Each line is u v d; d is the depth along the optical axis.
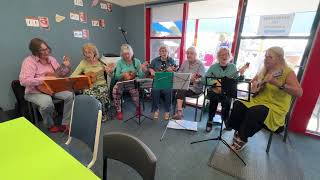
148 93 3.40
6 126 1.05
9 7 2.28
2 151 0.83
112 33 3.70
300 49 2.41
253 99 2.03
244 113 2.02
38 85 2.19
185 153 1.98
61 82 2.00
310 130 2.51
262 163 1.86
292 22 2.39
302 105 2.43
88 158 1.25
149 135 2.34
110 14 3.57
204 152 2.01
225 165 1.81
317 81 2.28
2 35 2.27
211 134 2.40
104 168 0.94
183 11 3.21
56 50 2.84
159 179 1.60
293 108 2.48
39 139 0.94
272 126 1.87
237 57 2.88
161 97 3.06
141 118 2.85
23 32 2.45
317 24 2.23
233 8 3.60
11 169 0.72
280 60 1.82
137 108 2.89
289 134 2.47
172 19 3.36
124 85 2.69
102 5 3.38
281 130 1.95
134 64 2.86
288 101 1.87
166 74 2.20
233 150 2.01
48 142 0.91
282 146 2.18
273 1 2.82
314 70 2.28
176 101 2.84
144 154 0.75
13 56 2.41
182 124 2.59
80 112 1.26
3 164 0.75
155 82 2.22
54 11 2.71
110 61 3.20
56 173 0.70
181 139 2.26
